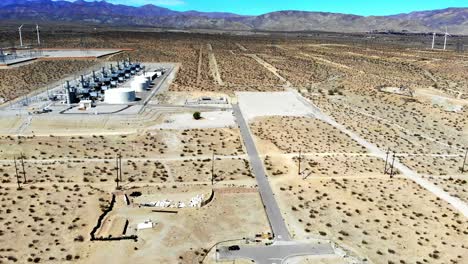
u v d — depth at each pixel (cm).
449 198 7694
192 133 10744
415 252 6003
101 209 6862
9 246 5838
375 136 11250
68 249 5819
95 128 10950
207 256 5753
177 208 6994
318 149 9950
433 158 9838
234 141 10281
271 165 8894
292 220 6738
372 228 6600
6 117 11525
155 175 8244
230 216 6819
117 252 5781
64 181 7850
